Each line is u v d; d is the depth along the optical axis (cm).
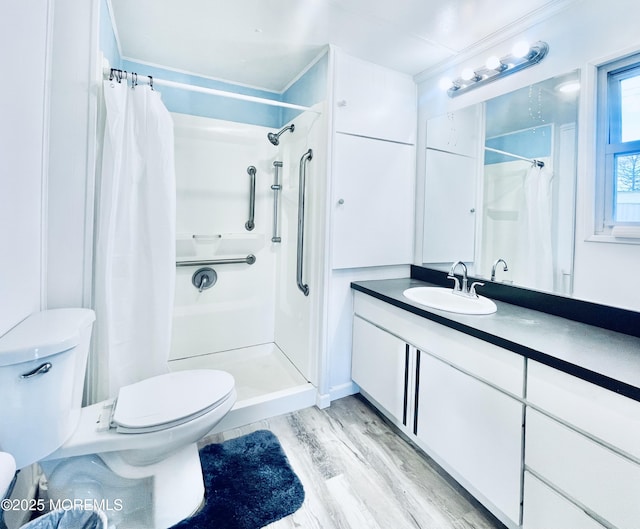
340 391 221
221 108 253
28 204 114
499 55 179
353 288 213
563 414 100
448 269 212
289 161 248
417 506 136
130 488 129
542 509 107
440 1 152
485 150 187
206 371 154
